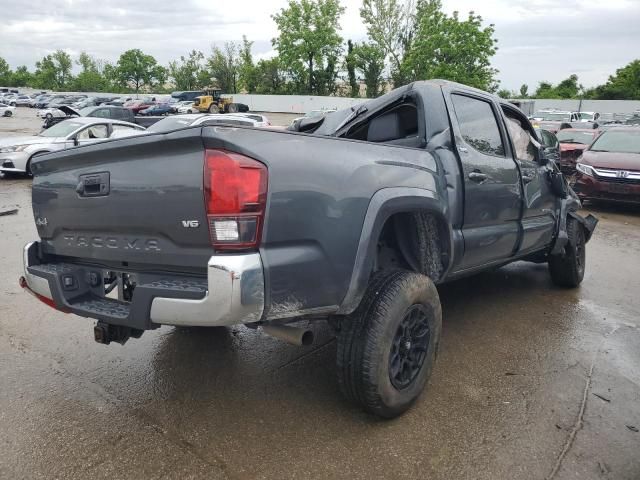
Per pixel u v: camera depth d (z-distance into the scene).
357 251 2.77
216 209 2.35
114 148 2.70
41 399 3.29
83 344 4.12
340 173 2.73
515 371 3.76
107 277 3.17
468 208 3.71
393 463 2.70
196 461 2.69
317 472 2.62
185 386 3.48
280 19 58.03
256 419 3.09
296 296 2.54
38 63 105.12
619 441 2.94
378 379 2.86
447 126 3.69
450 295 5.50
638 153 11.04
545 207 4.95
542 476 2.63
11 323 4.52
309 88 60.12
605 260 7.21
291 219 2.49
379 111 4.25
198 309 2.38
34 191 3.33
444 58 42.97
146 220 2.65
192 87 80.25
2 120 38.88
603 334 4.51
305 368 3.75
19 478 2.55
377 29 52.12
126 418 3.09
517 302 5.31
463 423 3.08
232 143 2.34
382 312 2.85
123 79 95.56
